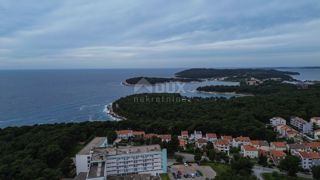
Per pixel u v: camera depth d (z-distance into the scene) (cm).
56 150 19588
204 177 17550
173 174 18225
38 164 17425
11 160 18138
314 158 18862
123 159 18412
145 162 18638
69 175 18062
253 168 18725
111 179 17200
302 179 16112
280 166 17600
